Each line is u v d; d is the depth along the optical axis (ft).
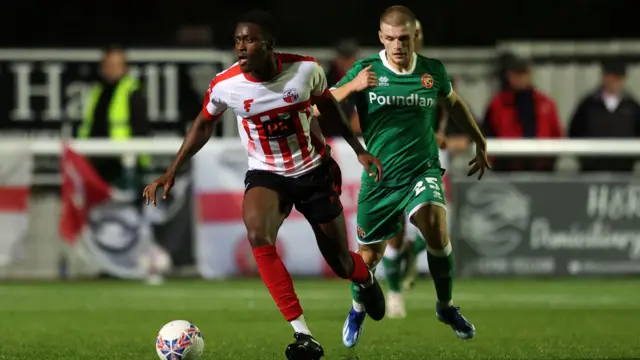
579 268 149.48
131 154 148.66
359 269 76.69
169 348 71.61
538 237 149.28
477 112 170.09
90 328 100.22
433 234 79.82
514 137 155.53
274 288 70.18
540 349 83.46
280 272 70.33
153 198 73.77
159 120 163.73
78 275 149.38
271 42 69.62
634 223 150.10
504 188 148.97
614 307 118.93
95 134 156.46
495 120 156.04
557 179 149.48
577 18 214.69
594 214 149.69
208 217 148.15
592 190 149.79
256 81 70.95
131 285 143.74
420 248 111.34
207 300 126.00
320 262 147.33
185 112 163.84
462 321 81.87
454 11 215.10
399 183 82.33
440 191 81.20
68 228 148.15
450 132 148.56
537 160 152.35
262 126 72.02
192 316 109.91
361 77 80.94
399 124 82.17
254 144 73.26
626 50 172.86
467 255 148.66
